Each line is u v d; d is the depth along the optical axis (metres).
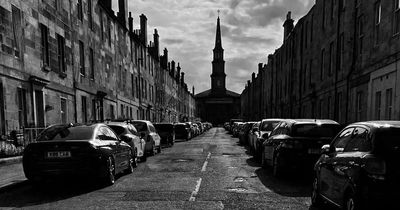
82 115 21.97
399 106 11.96
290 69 32.91
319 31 23.58
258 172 10.54
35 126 15.34
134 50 37.03
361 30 16.42
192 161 13.54
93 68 24.28
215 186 8.23
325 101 21.84
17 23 14.39
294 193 7.44
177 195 7.22
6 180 8.58
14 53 14.11
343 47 18.75
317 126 9.34
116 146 9.27
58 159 7.73
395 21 12.62
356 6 16.75
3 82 13.23
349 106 17.39
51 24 17.66
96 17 25.08
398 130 4.67
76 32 21.14
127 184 8.63
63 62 19.33
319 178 6.21
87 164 7.79
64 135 8.46
